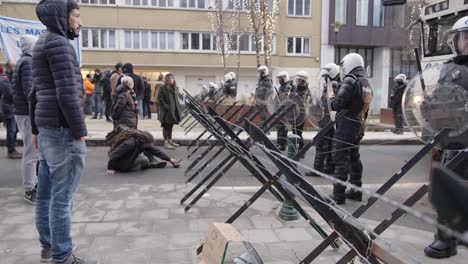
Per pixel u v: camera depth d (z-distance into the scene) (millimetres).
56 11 3018
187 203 5320
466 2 7645
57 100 3051
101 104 16391
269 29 23125
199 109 5793
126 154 7312
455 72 3227
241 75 28969
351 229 2162
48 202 3455
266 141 2703
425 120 3254
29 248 3818
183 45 28516
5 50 8367
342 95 5102
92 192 5859
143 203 5312
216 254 2916
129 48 27906
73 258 3318
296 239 4078
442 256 3576
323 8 28797
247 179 6965
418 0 9258
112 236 4145
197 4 28406
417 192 2857
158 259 3607
